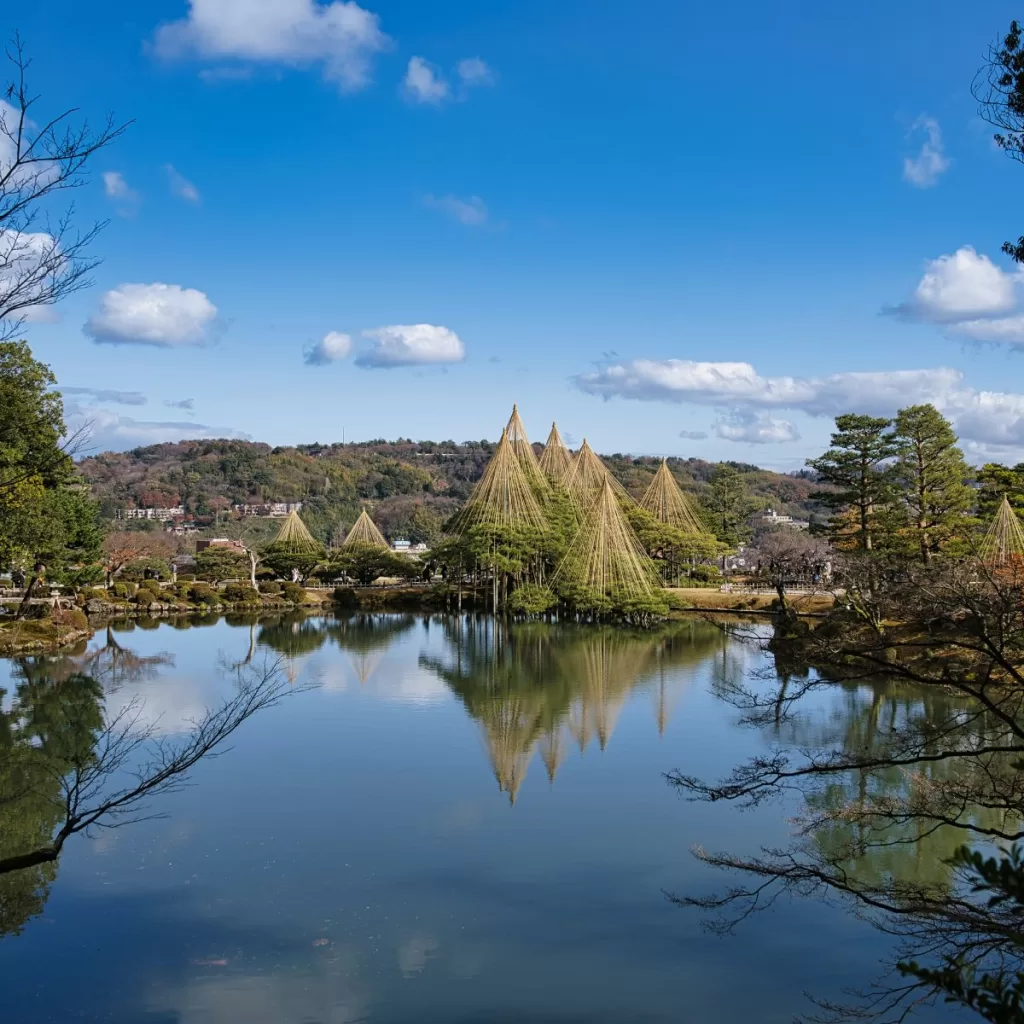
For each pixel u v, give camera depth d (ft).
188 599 288.30
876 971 57.11
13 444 84.74
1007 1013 18.39
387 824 82.74
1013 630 43.83
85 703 134.62
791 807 86.53
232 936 61.36
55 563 194.70
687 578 308.81
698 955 58.80
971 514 234.79
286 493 606.96
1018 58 40.63
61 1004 53.26
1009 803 44.68
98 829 80.53
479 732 118.11
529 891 68.49
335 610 295.48
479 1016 52.03
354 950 59.77
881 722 119.14
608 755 106.42
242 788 93.09
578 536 263.70
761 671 76.79
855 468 214.69
